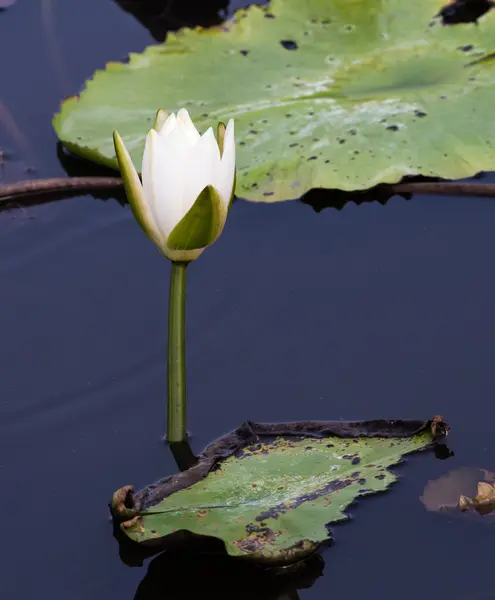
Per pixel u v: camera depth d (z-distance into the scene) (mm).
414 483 1908
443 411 1954
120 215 2156
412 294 2047
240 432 1939
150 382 2002
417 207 2133
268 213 2141
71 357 2025
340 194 2152
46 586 1872
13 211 2156
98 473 1933
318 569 1871
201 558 1881
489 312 2025
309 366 1997
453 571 1867
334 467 1910
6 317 2059
